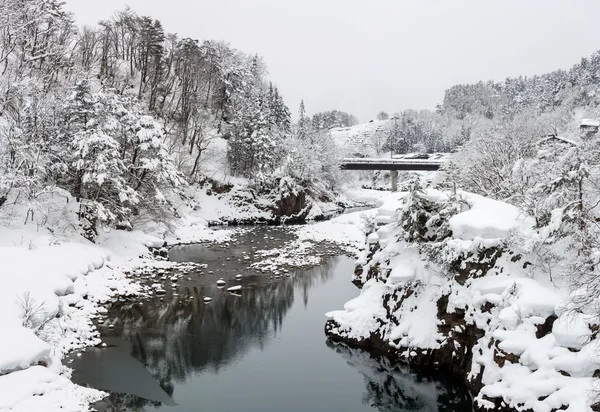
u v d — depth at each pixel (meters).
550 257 14.45
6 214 26.53
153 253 33.28
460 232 16.38
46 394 12.22
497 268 15.13
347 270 31.78
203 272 29.75
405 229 18.84
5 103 28.61
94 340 17.88
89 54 58.78
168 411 13.24
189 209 51.06
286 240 42.88
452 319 15.98
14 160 26.61
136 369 15.90
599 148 18.12
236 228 50.41
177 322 20.84
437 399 14.87
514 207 17.62
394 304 17.95
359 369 16.77
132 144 33.94
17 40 37.03
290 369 16.58
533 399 10.99
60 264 22.73
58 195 30.36
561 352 11.20
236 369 16.45
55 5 49.59
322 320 21.83
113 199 31.38
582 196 14.58
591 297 10.01
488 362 13.38
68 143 29.30
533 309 12.77
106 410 12.97
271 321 21.56
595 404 9.52
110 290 23.84
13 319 14.83
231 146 60.81
